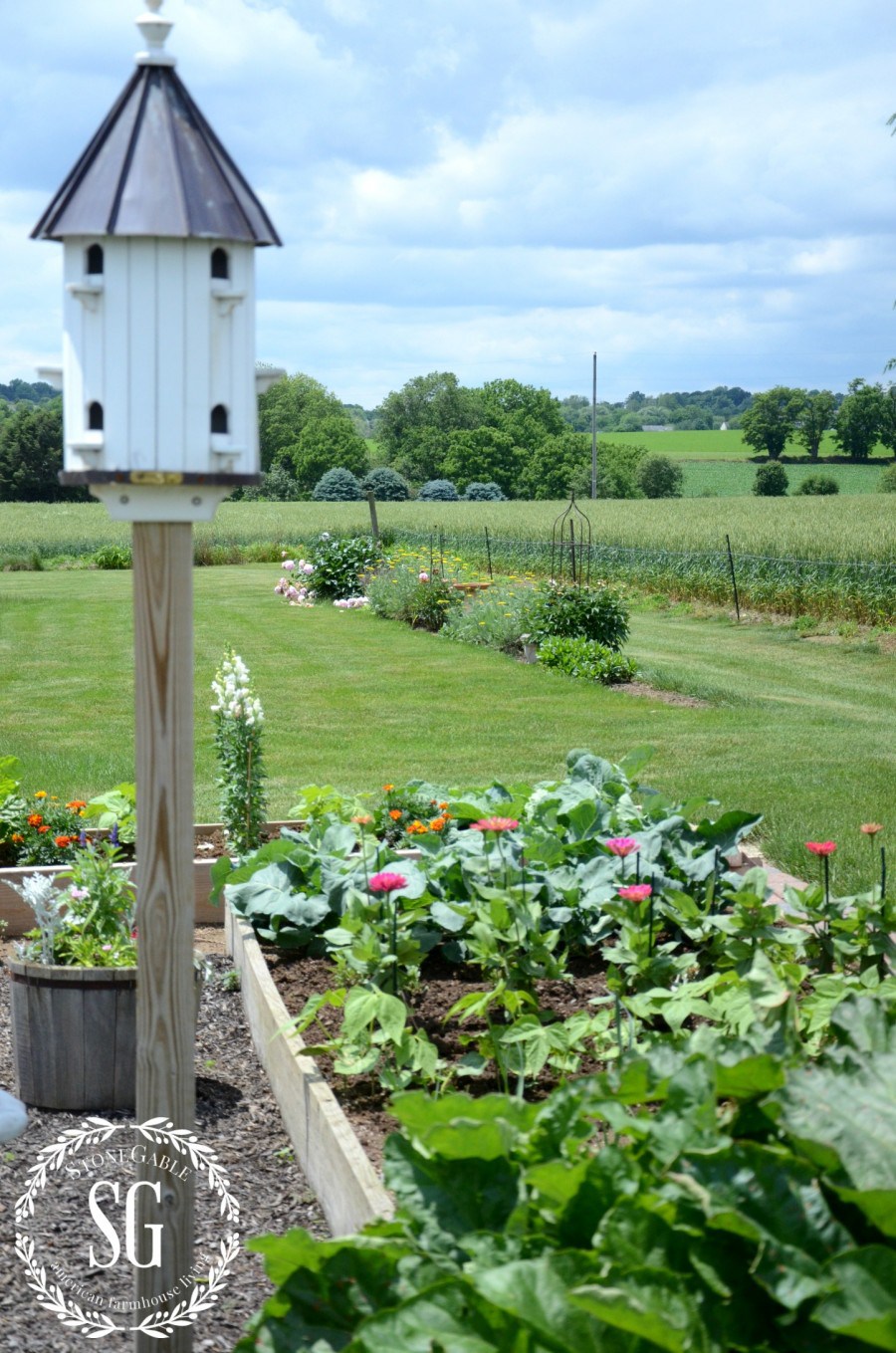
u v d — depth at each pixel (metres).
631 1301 1.44
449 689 12.20
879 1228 1.62
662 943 4.37
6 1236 2.94
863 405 83.94
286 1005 4.05
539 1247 1.72
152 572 2.18
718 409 134.88
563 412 133.50
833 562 18.91
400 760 8.74
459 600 17.42
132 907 4.07
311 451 86.19
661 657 14.94
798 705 11.39
